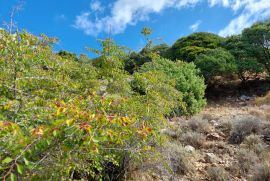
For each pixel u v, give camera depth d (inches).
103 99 115.7
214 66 653.3
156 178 214.2
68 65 186.4
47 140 78.4
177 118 382.6
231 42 767.7
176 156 247.9
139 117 161.8
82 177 161.5
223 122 365.1
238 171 246.5
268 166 233.1
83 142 80.0
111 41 219.9
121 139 114.0
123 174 201.3
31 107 111.0
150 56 253.8
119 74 207.8
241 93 651.5
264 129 331.9
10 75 125.0
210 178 236.7
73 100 121.5
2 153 82.3
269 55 713.6
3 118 103.9
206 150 296.7
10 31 126.3
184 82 453.1
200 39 834.2
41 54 143.7
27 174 94.6
